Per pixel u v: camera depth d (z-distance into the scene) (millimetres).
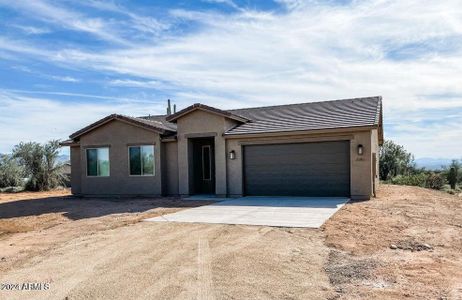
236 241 9367
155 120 25656
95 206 17516
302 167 18250
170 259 7934
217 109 19109
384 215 12617
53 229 12094
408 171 34750
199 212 14125
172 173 20906
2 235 11656
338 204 15227
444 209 13992
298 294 5934
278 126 18812
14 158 31219
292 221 11727
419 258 7773
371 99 21297
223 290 6156
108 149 21797
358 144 16875
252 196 19062
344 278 6609
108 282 6672
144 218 13195
